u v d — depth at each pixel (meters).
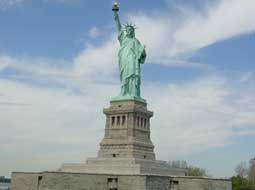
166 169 157.00
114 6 180.12
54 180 142.88
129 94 168.75
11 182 153.75
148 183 132.75
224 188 151.38
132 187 133.12
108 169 147.38
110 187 136.25
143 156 162.75
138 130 165.50
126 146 160.12
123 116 165.25
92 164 152.75
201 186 143.62
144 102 171.38
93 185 137.62
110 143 163.62
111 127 166.75
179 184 145.00
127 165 144.88
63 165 158.75
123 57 172.25
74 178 140.12
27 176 150.50
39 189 146.00
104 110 169.62
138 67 171.88
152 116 174.12
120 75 172.50
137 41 176.50
